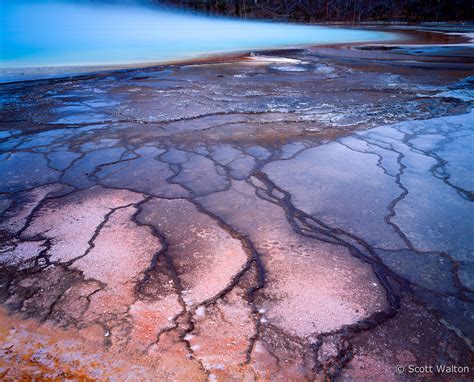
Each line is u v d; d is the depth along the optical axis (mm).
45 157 3180
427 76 7176
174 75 7379
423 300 1593
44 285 1670
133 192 2557
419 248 1947
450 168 2928
